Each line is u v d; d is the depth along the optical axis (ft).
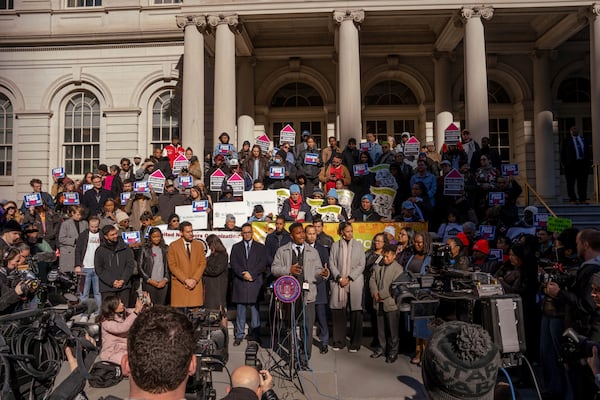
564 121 59.57
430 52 57.98
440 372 5.92
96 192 38.99
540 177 57.57
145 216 33.50
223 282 27.50
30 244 31.83
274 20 48.39
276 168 36.52
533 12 47.14
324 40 58.08
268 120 61.26
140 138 60.70
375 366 23.18
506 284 20.77
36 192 39.58
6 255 18.58
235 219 33.40
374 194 35.58
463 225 30.04
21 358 9.57
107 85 61.00
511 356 10.32
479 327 6.22
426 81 59.00
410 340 25.80
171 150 44.91
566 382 17.08
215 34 47.21
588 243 14.65
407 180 38.29
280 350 25.22
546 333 18.31
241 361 24.03
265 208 34.12
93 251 30.40
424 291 13.00
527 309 20.40
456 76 58.95
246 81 58.39
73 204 38.47
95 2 62.44
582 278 14.26
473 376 5.72
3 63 61.52
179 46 60.54
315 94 61.16
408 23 54.75
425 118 58.90
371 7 46.19
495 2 45.70
